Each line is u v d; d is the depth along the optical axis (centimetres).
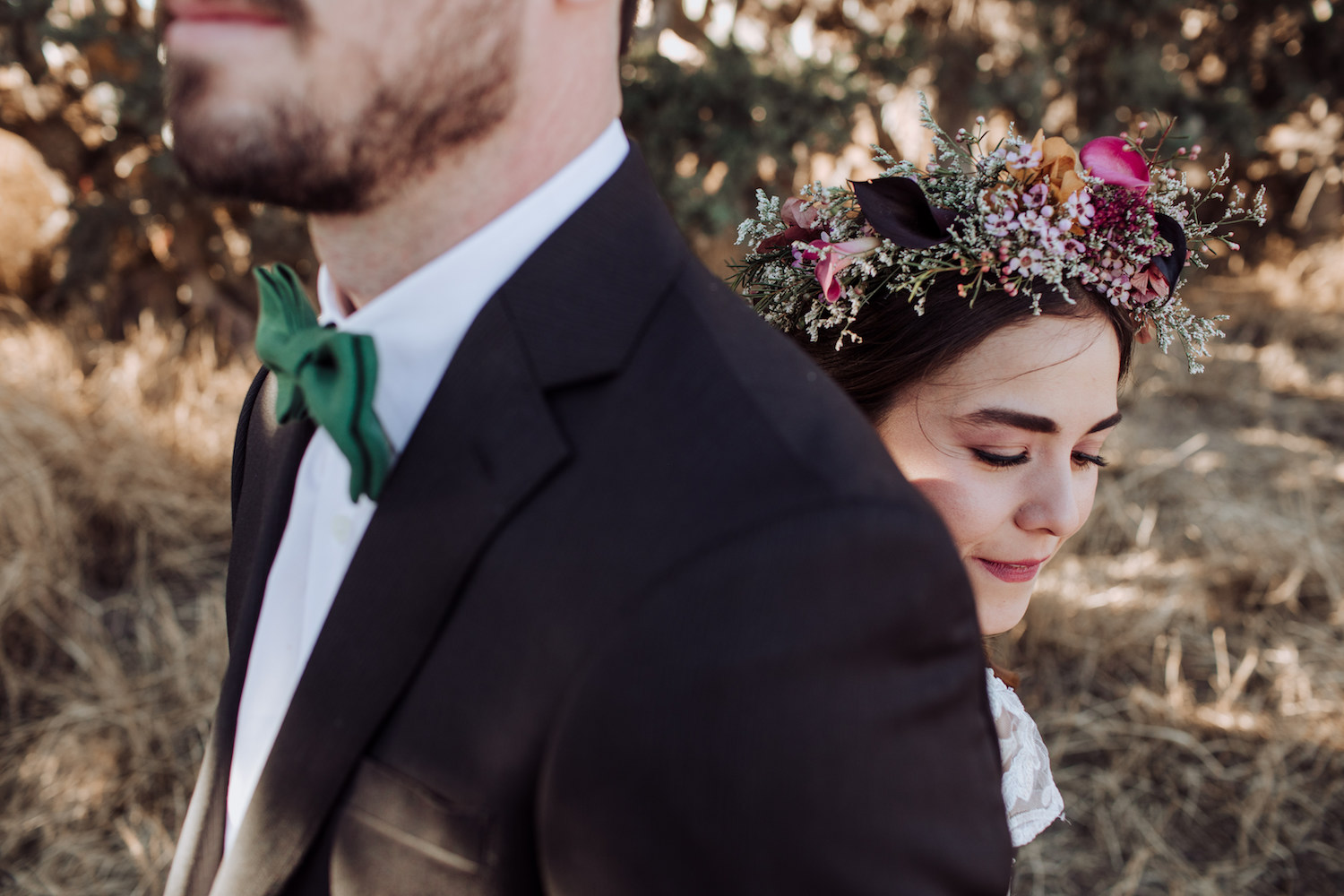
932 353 107
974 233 106
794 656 56
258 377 107
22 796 267
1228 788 293
